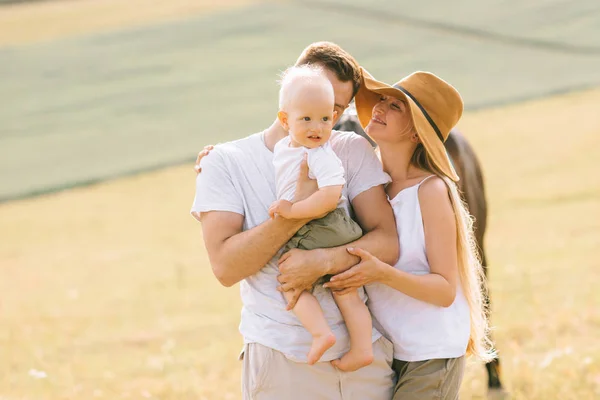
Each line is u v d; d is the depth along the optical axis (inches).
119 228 783.7
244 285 151.4
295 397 144.7
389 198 153.9
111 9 2276.1
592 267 441.7
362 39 1754.4
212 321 424.2
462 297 153.7
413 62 1542.8
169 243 701.3
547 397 233.5
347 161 150.9
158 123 1295.5
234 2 2199.8
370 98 159.2
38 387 301.1
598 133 935.0
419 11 1939.0
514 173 805.2
